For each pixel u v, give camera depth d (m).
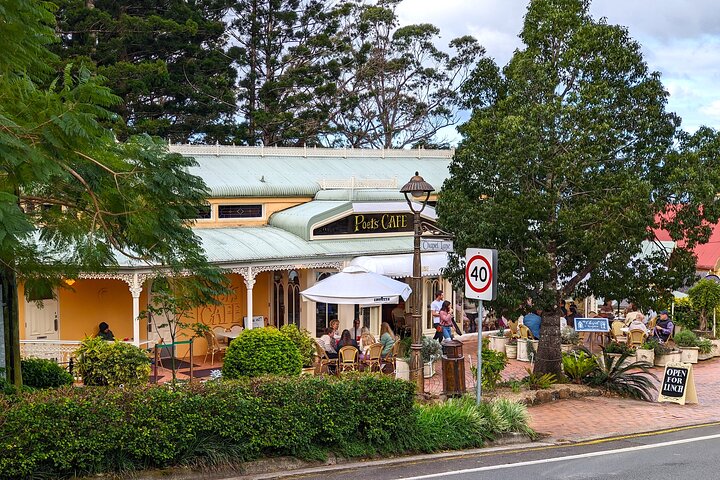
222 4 49.75
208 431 10.32
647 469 11.38
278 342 17.11
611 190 18.78
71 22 40.66
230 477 10.16
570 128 19.11
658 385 21.52
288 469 10.73
